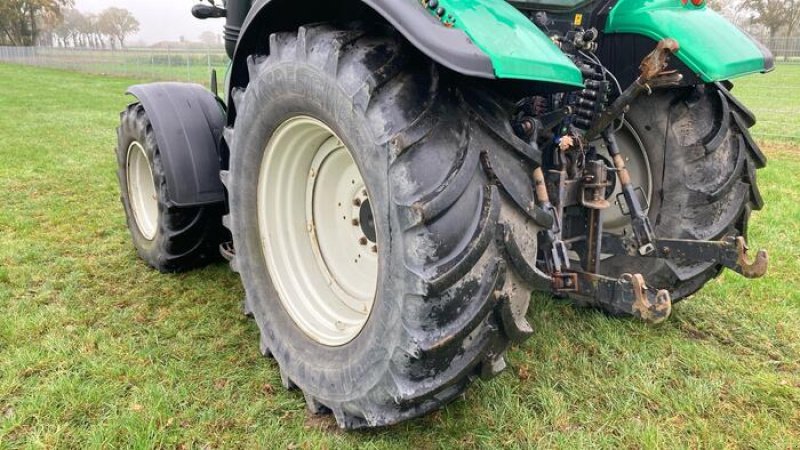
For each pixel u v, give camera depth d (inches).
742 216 111.7
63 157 283.7
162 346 111.3
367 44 73.0
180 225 132.3
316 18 88.8
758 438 88.6
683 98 106.8
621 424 91.1
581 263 101.0
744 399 97.3
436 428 88.7
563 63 69.5
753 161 110.5
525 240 71.2
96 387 97.3
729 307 127.9
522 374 102.5
